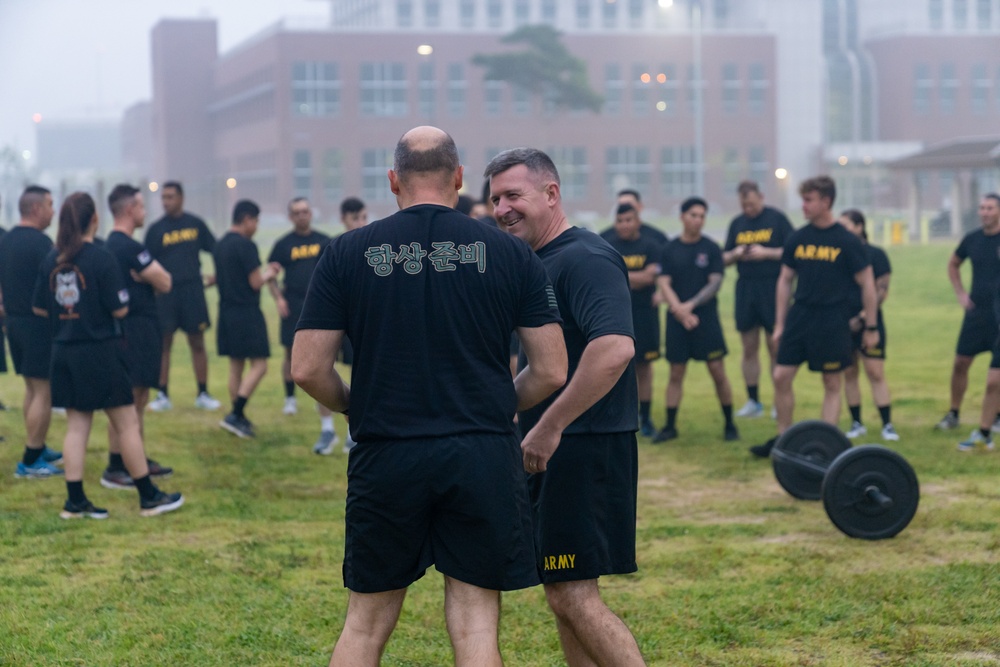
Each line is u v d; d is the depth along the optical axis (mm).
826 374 8375
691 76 88938
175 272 11242
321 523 6949
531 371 3363
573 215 78875
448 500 3205
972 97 97312
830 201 8250
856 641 4789
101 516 6969
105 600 5320
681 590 5488
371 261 3234
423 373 3197
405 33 84562
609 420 3725
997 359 8961
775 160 90438
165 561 5977
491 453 3217
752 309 11000
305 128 83688
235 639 4812
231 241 9750
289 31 83125
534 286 3326
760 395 12922
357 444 3301
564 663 4562
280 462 8930
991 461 8641
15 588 5492
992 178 73562
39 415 8039
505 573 3229
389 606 3332
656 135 88688
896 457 6418
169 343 11430
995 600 5246
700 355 9914
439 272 3221
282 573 5805
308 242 10891
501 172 3775
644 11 94375
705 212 9914
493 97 86188
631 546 3807
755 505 7453
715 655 4645
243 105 94062
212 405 11641
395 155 3416
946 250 35656
